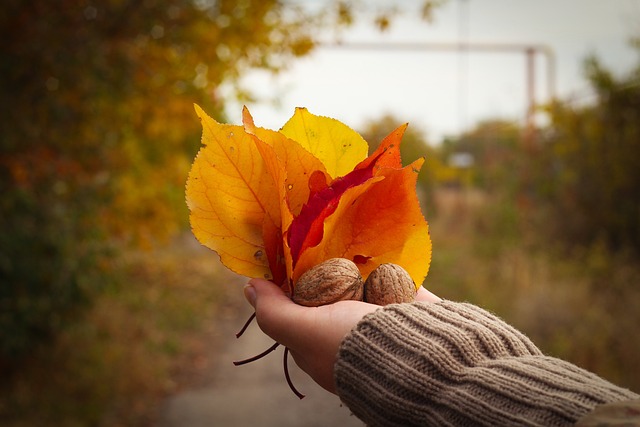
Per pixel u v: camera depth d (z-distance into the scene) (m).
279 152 1.33
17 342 4.53
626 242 6.66
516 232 8.27
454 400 1.07
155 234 7.09
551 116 7.55
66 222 4.84
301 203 1.36
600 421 0.89
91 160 5.35
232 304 9.09
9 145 4.35
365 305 1.25
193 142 7.36
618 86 6.75
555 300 5.38
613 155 6.80
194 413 4.93
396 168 1.36
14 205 4.45
